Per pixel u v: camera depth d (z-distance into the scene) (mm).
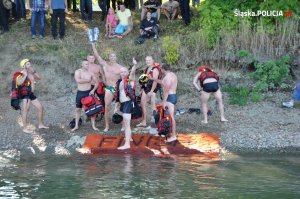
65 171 11406
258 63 16406
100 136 13531
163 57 17141
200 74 14297
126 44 17875
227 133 13664
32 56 17875
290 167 11531
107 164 11914
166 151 12734
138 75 17109
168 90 12984
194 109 15180
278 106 15367
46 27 19766
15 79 13961
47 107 15891
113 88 13734
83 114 15234
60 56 17484
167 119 12922
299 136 13391
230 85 16438
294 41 16688
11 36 18984
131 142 13172
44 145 13258
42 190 10227
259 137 13383
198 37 17125
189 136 13422
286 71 16094
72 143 13305
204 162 11969
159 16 18406
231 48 16781
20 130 14203
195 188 10242
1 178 10953
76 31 19312
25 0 21844
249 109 15242
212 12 17219
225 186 10344
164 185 10438
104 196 9859
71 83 17109
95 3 25297
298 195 9836
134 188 10273
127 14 18703
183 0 18562
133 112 12992
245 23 17000
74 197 9828
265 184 10445
